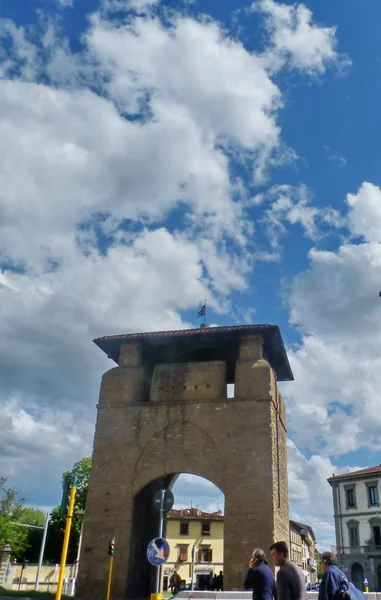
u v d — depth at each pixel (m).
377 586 63.09
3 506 56.84
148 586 26.36
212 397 25.67
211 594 17.97
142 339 28.06
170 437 25.30
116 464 25.38
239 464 23.83
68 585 45.84
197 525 70.94
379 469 68.44
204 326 29.80
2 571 43.81
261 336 26.69
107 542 23.94
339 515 70.62
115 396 26.81
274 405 25.70
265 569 10.40
